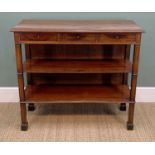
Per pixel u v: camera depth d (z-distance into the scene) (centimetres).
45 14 229
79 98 207
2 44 236
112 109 244
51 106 248
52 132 209
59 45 221
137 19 230
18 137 203
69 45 221
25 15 229
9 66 244
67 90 221
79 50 223
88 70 198
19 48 188
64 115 233
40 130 211
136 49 189
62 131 210
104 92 218
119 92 218
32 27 188
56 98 207
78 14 229
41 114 234
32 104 238
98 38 185
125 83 235
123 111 240
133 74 196
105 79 236
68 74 233
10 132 209
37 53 224
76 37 185
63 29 183
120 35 184
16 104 252
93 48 223
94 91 219
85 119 227
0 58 241
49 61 217
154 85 252
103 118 229
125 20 224
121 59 223
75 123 221
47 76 234
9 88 251
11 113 236
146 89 252
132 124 211
